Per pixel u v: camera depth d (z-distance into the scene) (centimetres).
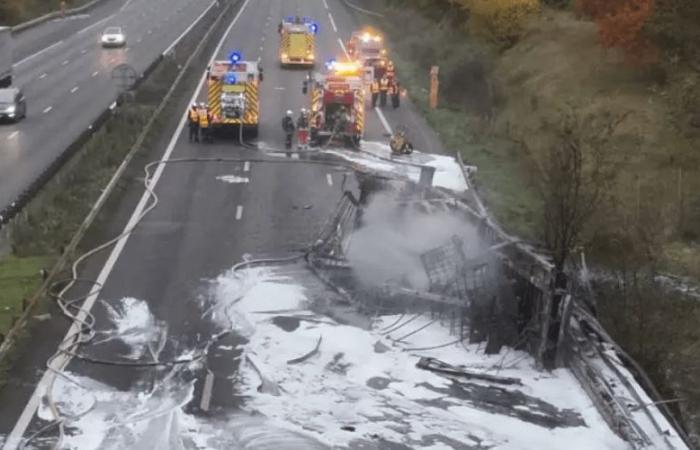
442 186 3161
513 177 3316
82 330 1978
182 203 2952
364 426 1636
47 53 6994
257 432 1598
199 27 7919
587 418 1684
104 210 2833
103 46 7212
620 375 1797
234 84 3838
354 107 3816
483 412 1694
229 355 1897
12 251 2459
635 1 4512
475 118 4438
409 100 4962
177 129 4056
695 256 2642
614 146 3728
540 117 4338
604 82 4609
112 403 1692
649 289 2155
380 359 1892
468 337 1986
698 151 3619
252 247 2542
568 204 2148
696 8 4434
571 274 2002
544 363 1872
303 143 3791
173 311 2100
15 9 8731
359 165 3512
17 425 1600
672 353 1973
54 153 3709
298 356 1883
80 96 5116
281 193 3100
